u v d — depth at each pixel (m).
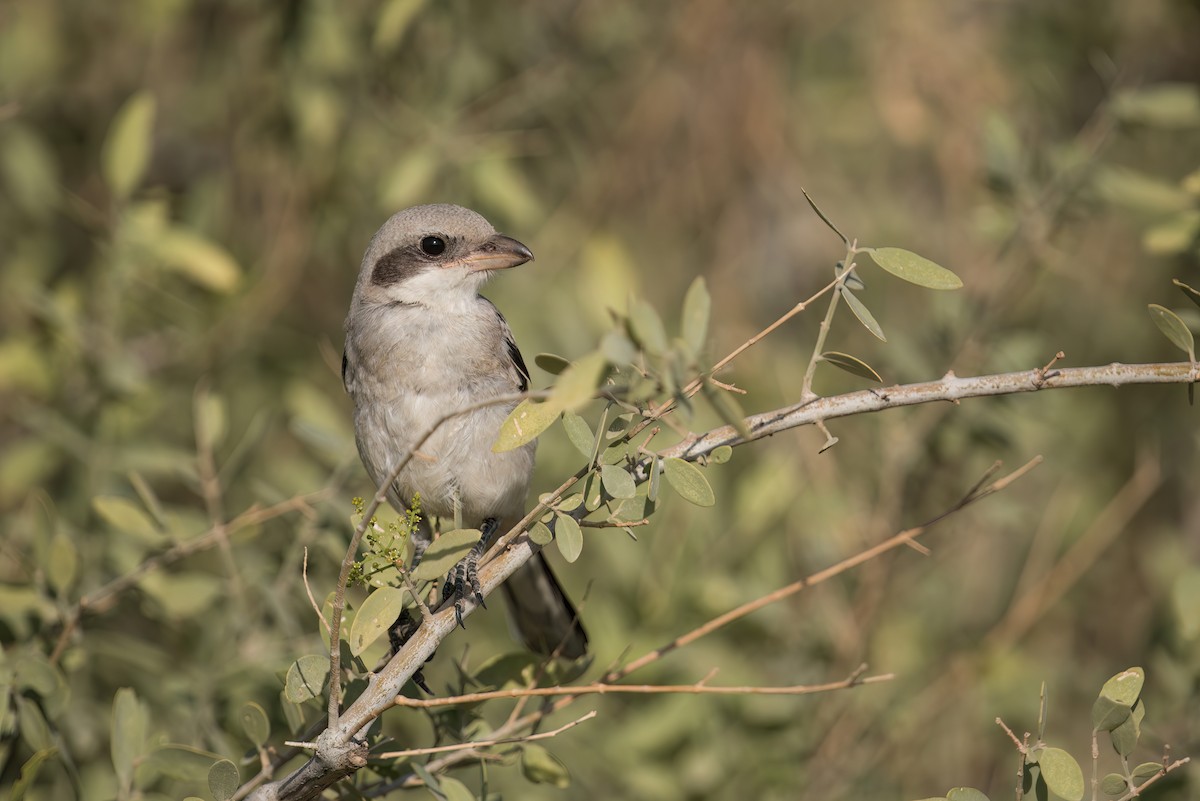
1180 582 8.95
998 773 11.47
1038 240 10.69
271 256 12.37
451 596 6.43
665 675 10.44
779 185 13.19
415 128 12.05
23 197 12.32
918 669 11.41
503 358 8.86
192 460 10.02
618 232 13.19
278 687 8.55
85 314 11.98
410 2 10.98
